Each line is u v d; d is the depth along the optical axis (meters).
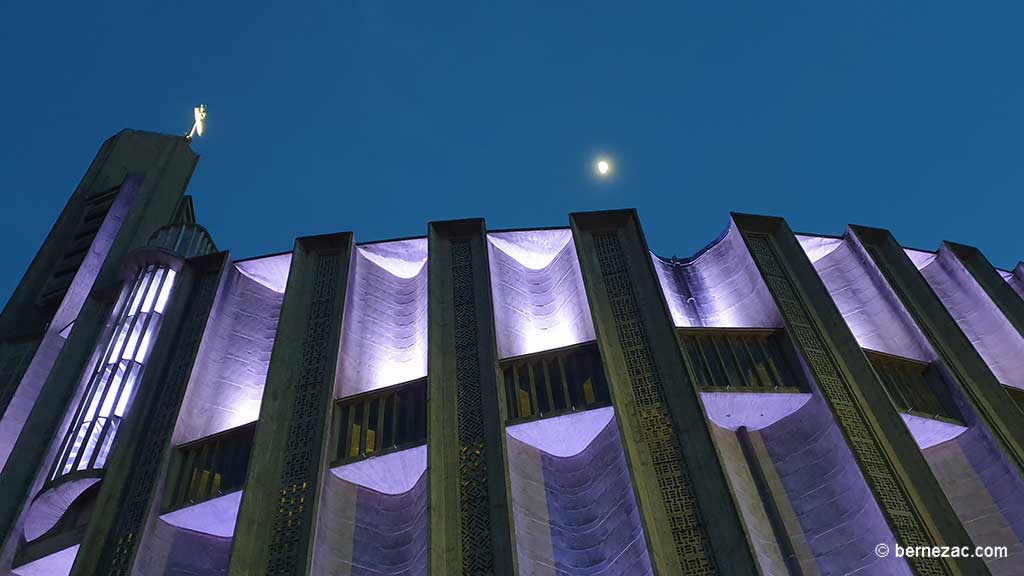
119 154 38.81
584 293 22.48
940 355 21.44
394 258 26.14
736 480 18.55
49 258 34.06
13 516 21.27
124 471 20.50
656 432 18.03
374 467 19.03
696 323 24.08
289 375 21.34
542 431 18.92
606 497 17.97
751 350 20.86
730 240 25.11
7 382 27.25
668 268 25.75
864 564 16.66
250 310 25.58
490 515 16.97
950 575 15.54
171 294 25.61
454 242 24.91
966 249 27.23
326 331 22.56
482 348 21.02
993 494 18.77
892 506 16.86
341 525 18.42
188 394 21.97
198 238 28.64
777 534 17.78
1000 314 24.64
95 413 21.97
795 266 23.45
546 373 20.03
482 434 18.78
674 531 16.19
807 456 18.94
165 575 18.81
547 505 18.12
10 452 24.61
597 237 23.94
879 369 21.02
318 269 24.92
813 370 19.75
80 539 19.95
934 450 20.00
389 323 24.42
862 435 18.41
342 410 20.66
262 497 18.25
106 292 27.81
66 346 25.91
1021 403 21.41
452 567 16.17
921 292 23.59
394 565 18.03
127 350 23.66
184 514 19.27
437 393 19.70
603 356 19.59
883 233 25.91
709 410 19.42
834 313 21.42
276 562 17.11
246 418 22.62
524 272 25.50
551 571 16.80
